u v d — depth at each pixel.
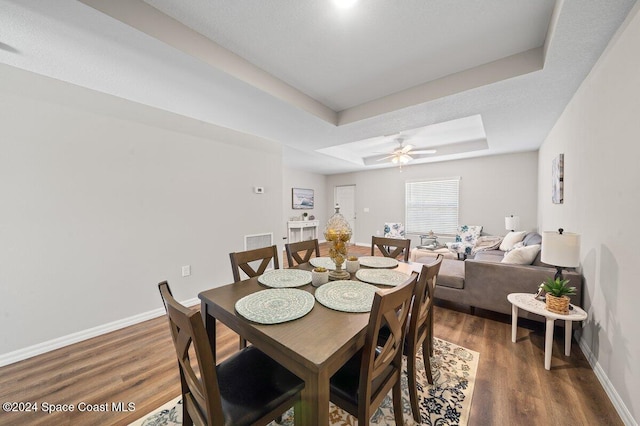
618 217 1.52
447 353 2.04
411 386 1.42
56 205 2.15
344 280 1.69
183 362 0.98
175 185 2.93
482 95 2.27
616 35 1.48
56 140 2.15
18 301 1.99
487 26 1.63
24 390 1.67
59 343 2.16
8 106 1.94
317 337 1.00
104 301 2.41
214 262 3.32
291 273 1.87
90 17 1.33
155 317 2.75
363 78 2.29
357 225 7.44
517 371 1.81
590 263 1.94
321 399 0.88
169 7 1.48
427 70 2.17
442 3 1.44
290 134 3.45
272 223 4.09
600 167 1.76
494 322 2.59
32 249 2.05
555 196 3.02
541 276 2.32
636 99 1.32
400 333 1.19
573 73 1.92
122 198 2.52
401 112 2.64
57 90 2.14
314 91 2.55
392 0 1.42
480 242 4.86
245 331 1.14
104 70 1.87
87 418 1.44
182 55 1.67
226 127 3.44
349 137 3.60
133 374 1.82
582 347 2.04
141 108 2.65
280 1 1.43
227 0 1.42
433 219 5.98
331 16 1.54
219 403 0.87
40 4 1.23
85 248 2.30
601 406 1.49
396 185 6.61
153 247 2.75
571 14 1.35
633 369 1.34
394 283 1.62
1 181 1.92
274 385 1.09
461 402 1.54
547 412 1.46
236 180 3.57
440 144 4.96
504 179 5.04
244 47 1.86
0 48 1.60
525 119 2.90
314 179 7.73
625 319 1.43
